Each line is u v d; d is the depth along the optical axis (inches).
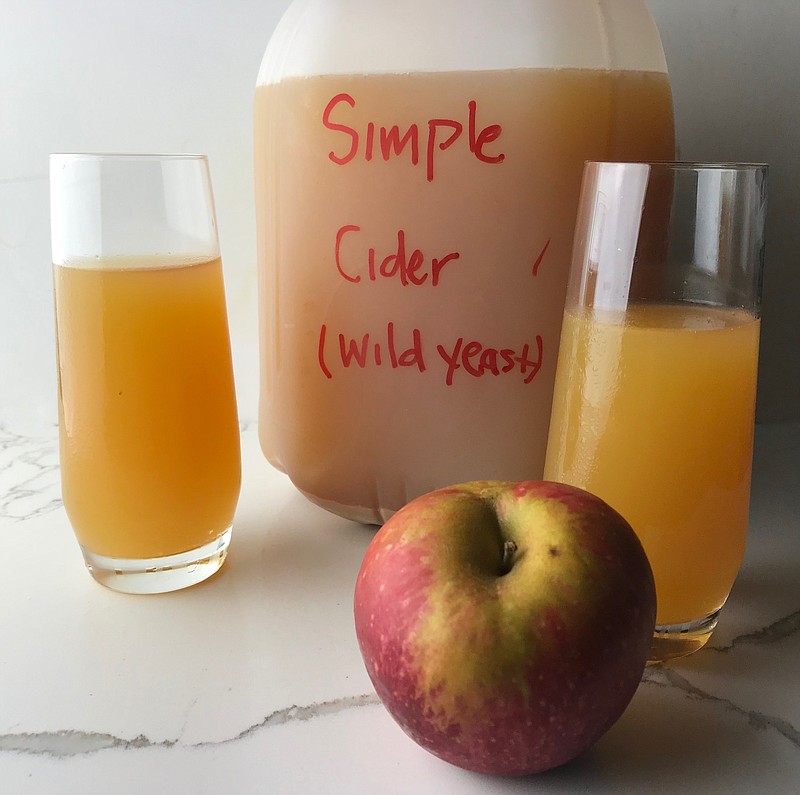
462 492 8.2
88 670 9.6
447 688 7.0
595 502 7.9
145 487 10.6
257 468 15.8
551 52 10.4
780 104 14.7
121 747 8.4
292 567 11.9
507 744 7.2
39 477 15.5
